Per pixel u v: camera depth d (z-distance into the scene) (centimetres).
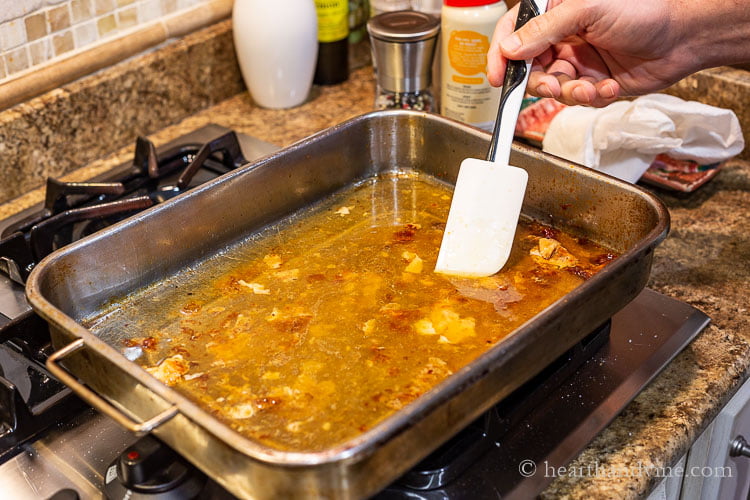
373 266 81
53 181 88
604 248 81
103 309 75
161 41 113
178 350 71
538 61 91
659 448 65
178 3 114
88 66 104
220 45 119
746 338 76
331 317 74
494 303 75
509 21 83
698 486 80
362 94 124
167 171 99
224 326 73
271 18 110
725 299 81
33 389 68
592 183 79
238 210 83
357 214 89
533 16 80
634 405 70
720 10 79
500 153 77
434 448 54
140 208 87
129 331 73
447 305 75
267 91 117
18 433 65
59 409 67
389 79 106
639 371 70
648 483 63
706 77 104
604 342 73
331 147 89
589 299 62
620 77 90
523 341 56
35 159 102
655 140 91
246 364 69
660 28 80
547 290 77
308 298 77
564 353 68
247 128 114
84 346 58
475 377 53
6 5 94
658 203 73
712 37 82
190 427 52
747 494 97
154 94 113
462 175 78
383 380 66
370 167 94
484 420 61
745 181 101
